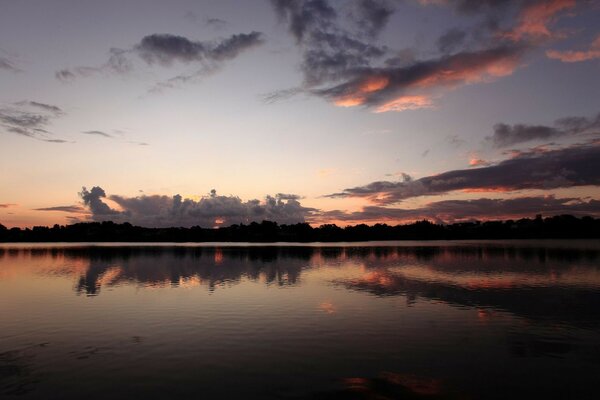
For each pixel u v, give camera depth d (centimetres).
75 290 4231
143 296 3819
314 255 10444
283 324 2702
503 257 8988
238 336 2422
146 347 2225
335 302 3469
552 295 3816
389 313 3028
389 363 1964
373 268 6581
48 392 1659
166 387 1698
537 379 1780
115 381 1762
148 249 14975
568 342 2308
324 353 2111
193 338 2391
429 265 7081
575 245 16238
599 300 3556
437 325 2675
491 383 1736
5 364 1981
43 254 11238
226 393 1636
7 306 3375
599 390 1670
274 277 5347
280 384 1722
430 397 1605
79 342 2330
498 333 2484
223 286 4478
